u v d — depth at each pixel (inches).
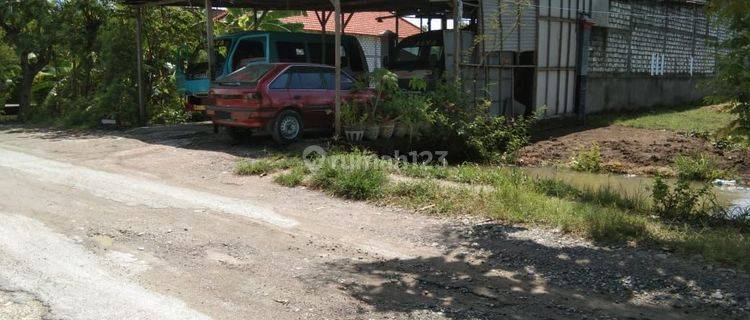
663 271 205.3
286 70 460.8
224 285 197.5
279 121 453.1
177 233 254.1
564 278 202.1
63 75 812.0
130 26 686.5
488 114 566.3
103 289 192.1
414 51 618.8
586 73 722.2
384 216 284.2
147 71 688.4
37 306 177.6
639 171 451.2
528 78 651.5
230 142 497.0
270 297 188.1
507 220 270.4
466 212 285.4
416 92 513.0
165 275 205.8
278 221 275.0
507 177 364.8
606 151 527.2
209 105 487.5
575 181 410.6
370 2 631.8
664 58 896.3
